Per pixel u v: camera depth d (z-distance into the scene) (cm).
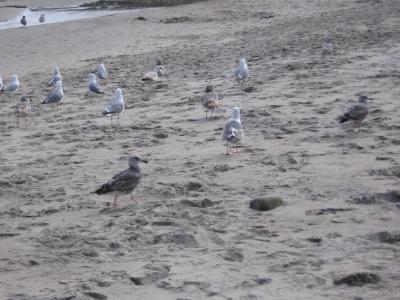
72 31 5291
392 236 905
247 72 2441
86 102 2528
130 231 1019
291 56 3053
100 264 888
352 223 983
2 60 4119
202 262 870
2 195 1340
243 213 1077
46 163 1620
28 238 1033
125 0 7919
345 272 798
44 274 866
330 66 2633
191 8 6456
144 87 2698
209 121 1930
